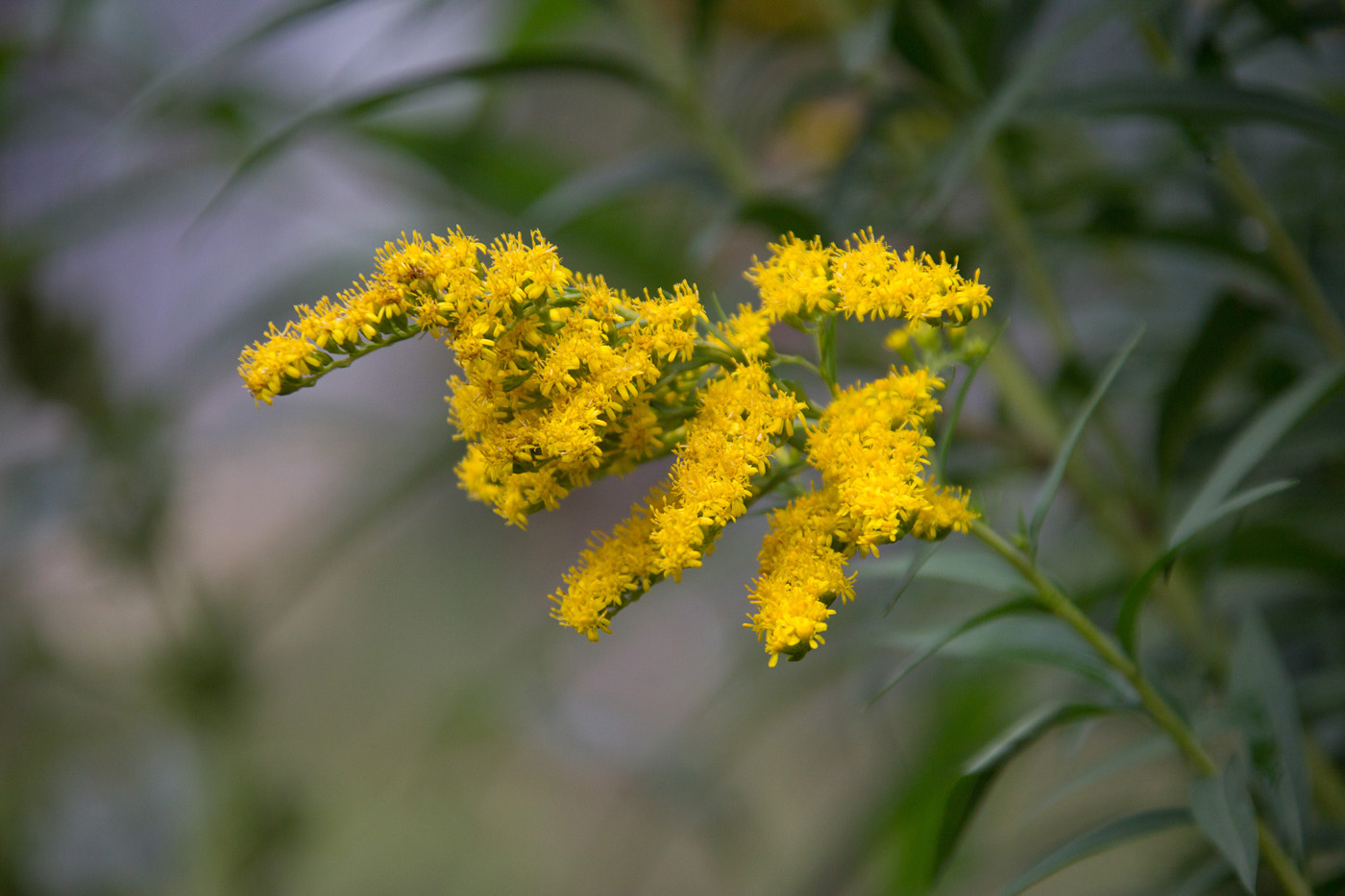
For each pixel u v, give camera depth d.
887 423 0.53
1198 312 0.67
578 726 0.89
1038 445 0.64
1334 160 0.66
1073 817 0.71
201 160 0.85
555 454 0.53
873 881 0.74
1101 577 0.65
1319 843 0.58
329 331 0.53
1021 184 0.67
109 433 0.83
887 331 0.69
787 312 0.54
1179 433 0.61
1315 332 0.60
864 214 0.64
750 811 0.96
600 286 0.54
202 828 0.86
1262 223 0.60
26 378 0.84
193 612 0.85
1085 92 0.58
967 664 0.66
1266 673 0.56
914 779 0.67
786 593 0.53
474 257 0.53
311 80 0.95
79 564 0.93
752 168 0.75
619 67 0.66
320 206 0.90
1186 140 0.60
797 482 0.54
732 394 0.53
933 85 0.62
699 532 0.53
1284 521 0.63
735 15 0.75
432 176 0.82
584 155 0.90
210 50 0.63
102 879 0.89
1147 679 0.55
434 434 0.82
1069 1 0.72
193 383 0.85
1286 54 0.70
